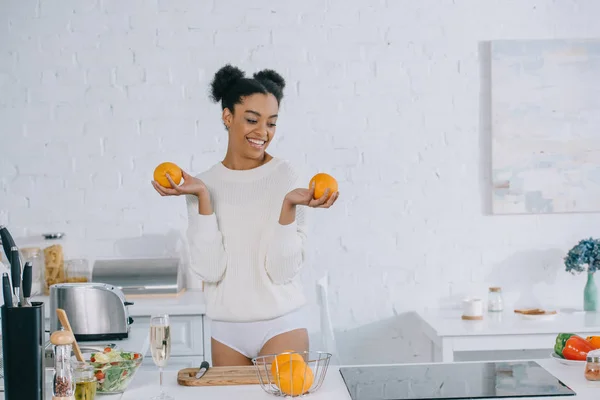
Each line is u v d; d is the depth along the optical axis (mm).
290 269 2334
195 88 3869
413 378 1938
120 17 3857
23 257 3688
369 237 3891
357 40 3865
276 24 3854
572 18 3871
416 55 3871
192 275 3885
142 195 3881
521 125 3859
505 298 3912
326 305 3613
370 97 3871
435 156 3889
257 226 2414
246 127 2426
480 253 3908
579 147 3869
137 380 2021
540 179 3873
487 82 3883
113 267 3678
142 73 3861
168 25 3857
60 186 3871
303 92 3859
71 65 3857
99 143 3871
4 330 1598
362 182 3883
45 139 3867
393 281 3900
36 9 3846
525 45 3848
